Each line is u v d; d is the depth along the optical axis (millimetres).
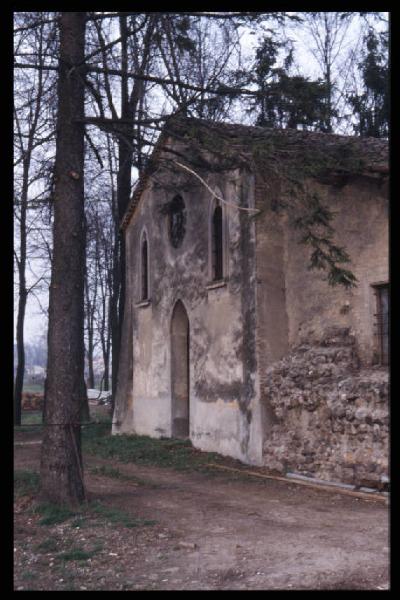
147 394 21344
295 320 14914
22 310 28297
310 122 11836
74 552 7895
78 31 11016
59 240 10648
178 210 19453
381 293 12852
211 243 17406
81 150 10914
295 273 14938
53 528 9203
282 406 14062
